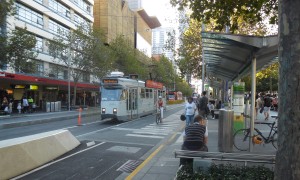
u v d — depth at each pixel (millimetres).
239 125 13633
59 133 11391
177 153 6805
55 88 49188
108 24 73250
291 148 3250
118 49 60562
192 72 34656
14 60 29359
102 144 13383
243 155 6566
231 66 14523
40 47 48250
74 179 7988
